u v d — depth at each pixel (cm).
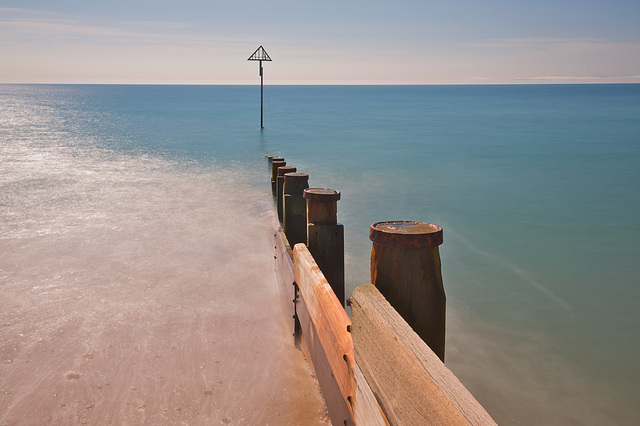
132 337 436
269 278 596
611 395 471
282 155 2189
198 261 664
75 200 1091
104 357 400
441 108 7862
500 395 468
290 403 329
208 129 3653
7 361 393
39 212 968
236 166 1730
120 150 2239
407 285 187
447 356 533
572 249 934
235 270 627
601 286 747
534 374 505
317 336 304
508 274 792
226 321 468
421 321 189
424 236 182
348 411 219
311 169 1833
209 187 1286
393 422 148
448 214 1199
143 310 497
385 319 157
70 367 384
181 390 351
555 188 1541
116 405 334
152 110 7069
